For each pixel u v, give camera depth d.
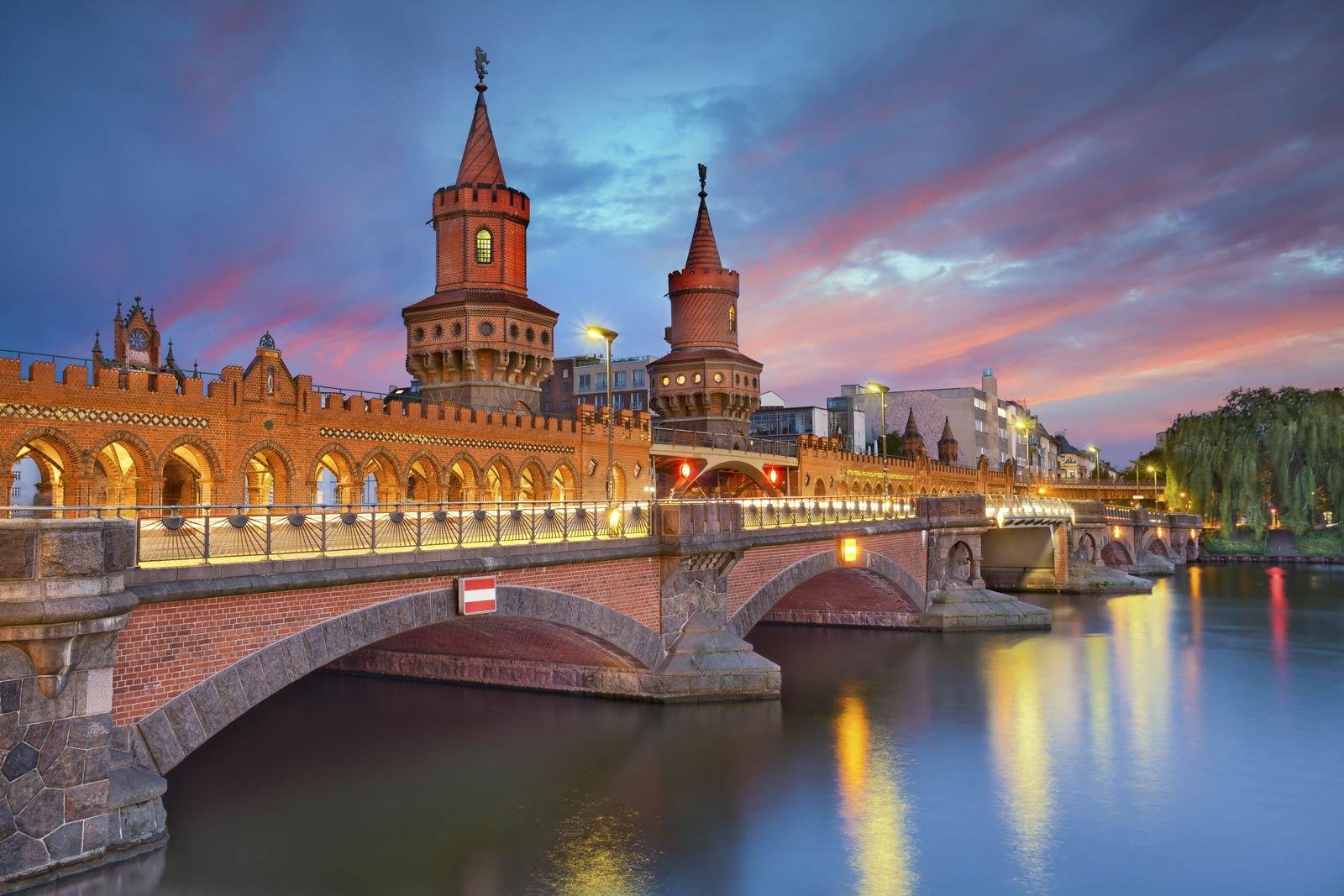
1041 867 28.41
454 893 25.91
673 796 33.88
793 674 55.50
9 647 20.30
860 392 169.00
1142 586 98.50
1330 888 27.06
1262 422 129.62
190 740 23.73
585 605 38.06
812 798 33.88
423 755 37.84
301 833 29.84
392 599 29.28
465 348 65.81
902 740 41.31
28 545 20.20
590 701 45.44
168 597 23.05
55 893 20.97
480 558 32.31
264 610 25.52
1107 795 34.44
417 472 57.28
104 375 41.03
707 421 89.88
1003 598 75.69
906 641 68.12
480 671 48.47
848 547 60.38
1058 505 96.81
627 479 73.69
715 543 44.78
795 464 93.44
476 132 69.62
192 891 25.25
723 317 92.00
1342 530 127.69
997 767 37.62
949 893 26.73
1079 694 50.50
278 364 48.47
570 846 29.31
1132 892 26.84
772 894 26.41
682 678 44.16
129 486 51.25
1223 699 49.28
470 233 67.62
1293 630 72.62
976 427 180.00
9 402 37.88
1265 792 34.81
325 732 40.84
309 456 49.69
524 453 63.75
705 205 93.25
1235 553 134.12
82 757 21.53
